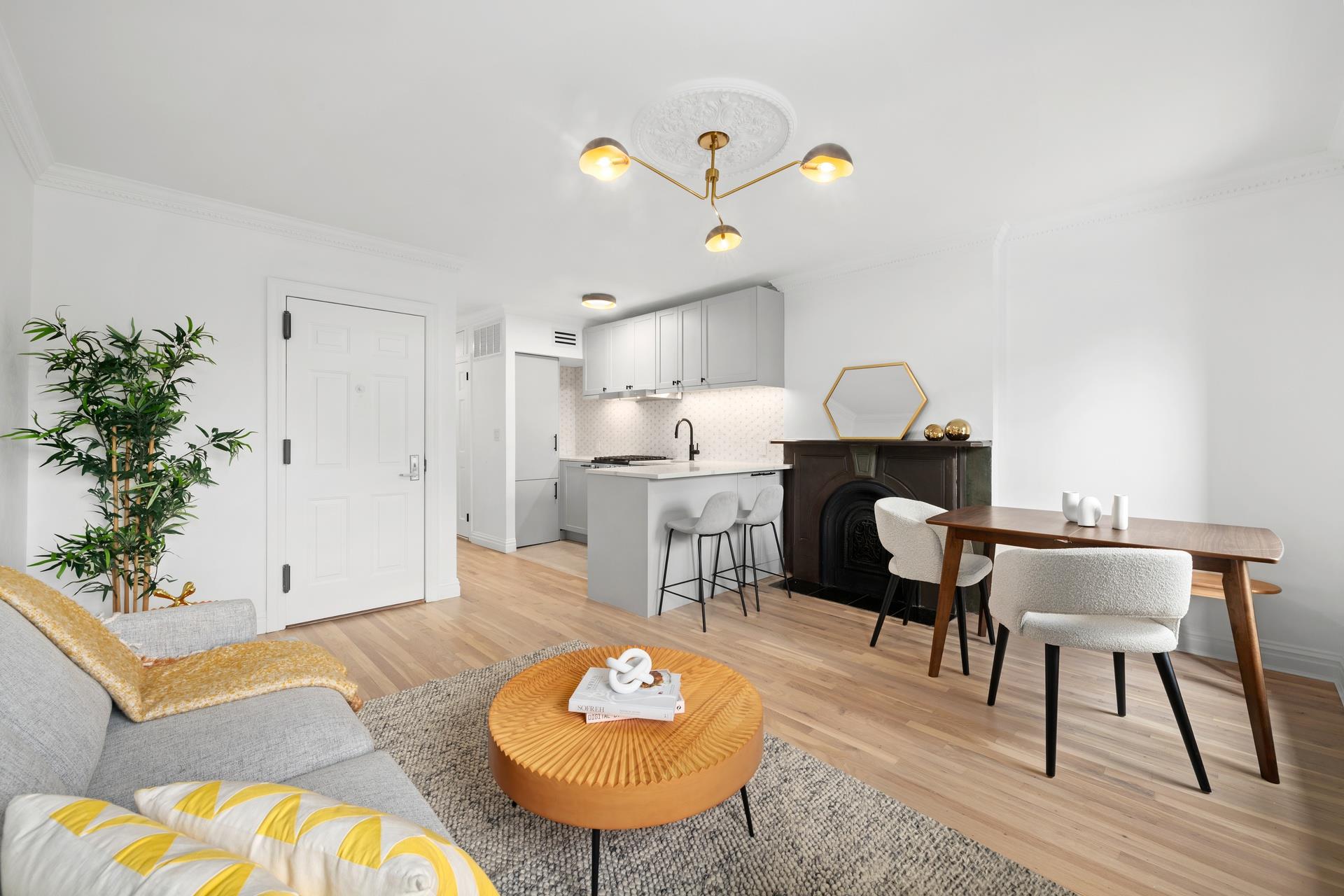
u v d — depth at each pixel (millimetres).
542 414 6258
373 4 1712
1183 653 3100
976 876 1541
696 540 4125
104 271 2877
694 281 4766
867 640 3299
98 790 1116
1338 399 2719
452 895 620
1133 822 1755
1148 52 1957
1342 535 2723
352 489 3709
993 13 1770
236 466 3258
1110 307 3301
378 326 3812
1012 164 2756
